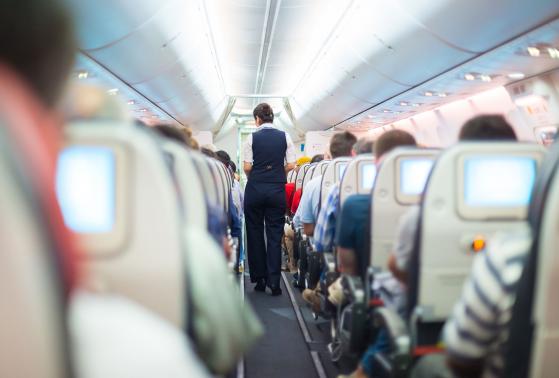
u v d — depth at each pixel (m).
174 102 12.24
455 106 10.57
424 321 1.82
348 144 4.46
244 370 3.24
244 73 14.17
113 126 1.12
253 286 5.64
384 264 2.38
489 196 1.70
